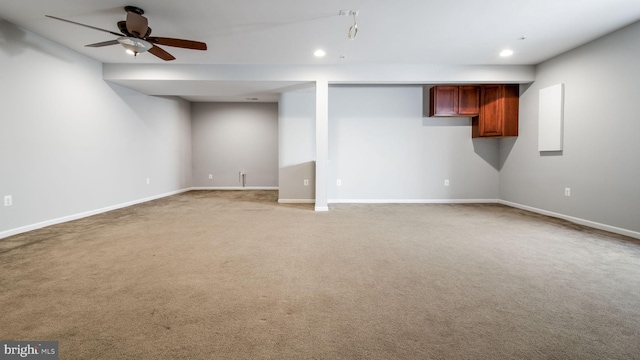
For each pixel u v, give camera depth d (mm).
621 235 3455
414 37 3824
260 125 8180
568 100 4262
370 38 3873
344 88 5855
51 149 3920
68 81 4176
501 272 2326
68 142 4188
